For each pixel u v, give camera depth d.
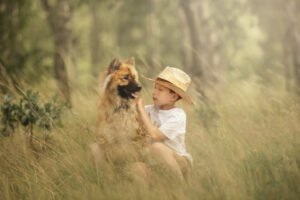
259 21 21.56
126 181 5.95
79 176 6.16
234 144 6.90
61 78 12.13
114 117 6.23
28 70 14.47
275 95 9.22
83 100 9.19
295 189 5.67
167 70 6.21
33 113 6.98
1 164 6.68
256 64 20.95
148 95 9.09
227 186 5.74
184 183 5.88
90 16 22.62
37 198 6.00
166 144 6.21
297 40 14.69
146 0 22.19
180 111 6.26
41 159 6.76
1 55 15.16
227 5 17.97
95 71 19.61
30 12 17.08
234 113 8.48
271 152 6.49
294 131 7.08
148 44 23.59
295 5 15.59
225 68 14.20
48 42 17.80
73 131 7.28
